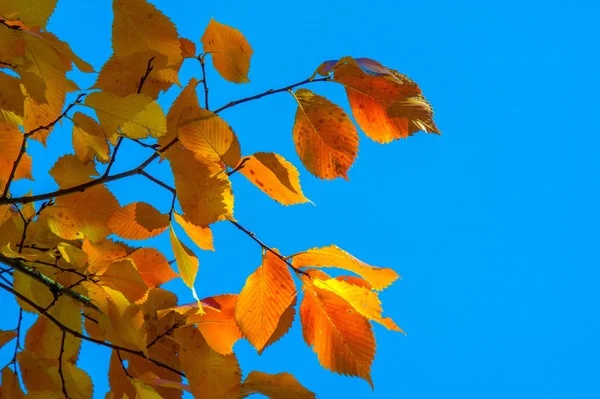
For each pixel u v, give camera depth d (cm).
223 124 152
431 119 152
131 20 154
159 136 153
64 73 154
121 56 154
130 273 158
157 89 156
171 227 155
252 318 155
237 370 158
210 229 155
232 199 151
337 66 152
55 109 156
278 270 155
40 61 153
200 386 158
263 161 154
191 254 155
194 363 158
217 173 151
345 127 154
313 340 156
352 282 155
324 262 155
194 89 153
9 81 157
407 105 152
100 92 153
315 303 155
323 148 154
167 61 155
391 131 152
